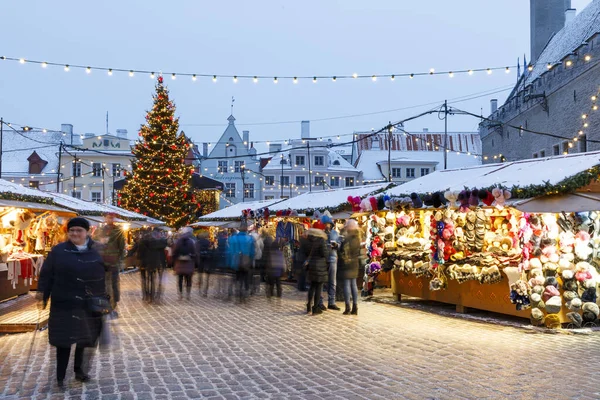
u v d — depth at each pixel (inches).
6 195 538.0
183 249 664.4
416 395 256.5
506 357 330.0
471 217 505.7
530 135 1610.5
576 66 1278.3
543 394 254.2
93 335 274.7
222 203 2635.3
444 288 525.7
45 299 269.0
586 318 422.9
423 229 613.0
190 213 1622.8
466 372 296.7
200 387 275.1
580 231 418.9
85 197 2471.7
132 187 1603.1
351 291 522.0
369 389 267.7
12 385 280.2
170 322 481.1
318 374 299.0
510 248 487.8
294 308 568.1
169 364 325.1
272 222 1013.8
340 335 413.1
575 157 465.4
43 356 350.3
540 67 1712.6
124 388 273.6
